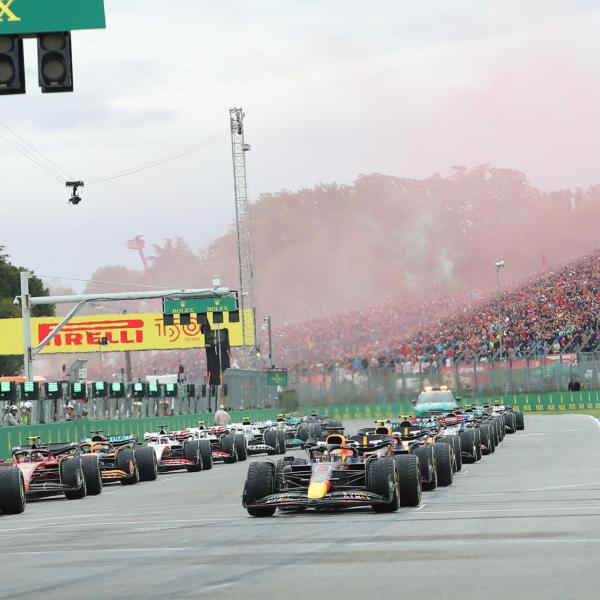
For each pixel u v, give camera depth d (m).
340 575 36.94
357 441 71.25
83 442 105.94
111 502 81.56
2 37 61.16
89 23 61.34
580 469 90.69
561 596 31.17
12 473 75.12
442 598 31.55
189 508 71.31
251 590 34.31
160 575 38.72
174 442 119.94
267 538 49.66
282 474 63.66
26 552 49.16
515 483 79.12
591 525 50.03
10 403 134.38
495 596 31.59
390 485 59.62
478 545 44.00
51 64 61.28
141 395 175.12
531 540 45.09
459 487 77.50
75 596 34.53
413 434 84.12
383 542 46.22
